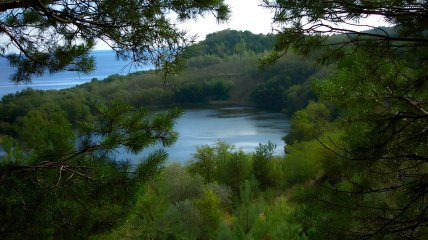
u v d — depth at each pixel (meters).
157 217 6.27
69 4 4.07
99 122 3.68
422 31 3.02
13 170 3.41
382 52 3.19
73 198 3.39
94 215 3.66
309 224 3.68
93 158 3.49
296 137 41.91
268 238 5.91
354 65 3.44
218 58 133.75
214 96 109.38
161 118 3.64
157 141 3.62
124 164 3.49
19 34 4.40
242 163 23.66
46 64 4.44
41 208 3.26
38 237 3.32
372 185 3.56
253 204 6.10
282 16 3.21
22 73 4.50
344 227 3.46
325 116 40.91
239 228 5.75
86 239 3.58
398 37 3.05
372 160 3.24
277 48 3.42
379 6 2.88
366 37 3.20
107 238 4.43
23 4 3.65
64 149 3.95
